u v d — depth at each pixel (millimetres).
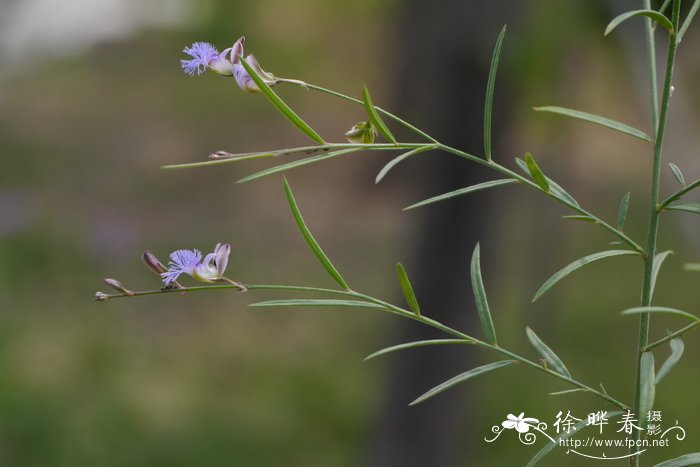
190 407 8836
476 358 5898
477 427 8172
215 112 18141
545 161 9859
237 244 13414
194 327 10766
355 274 12367
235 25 21531
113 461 7844
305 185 15672
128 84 19641
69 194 14758
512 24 4797
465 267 5539
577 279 12094
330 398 9102
